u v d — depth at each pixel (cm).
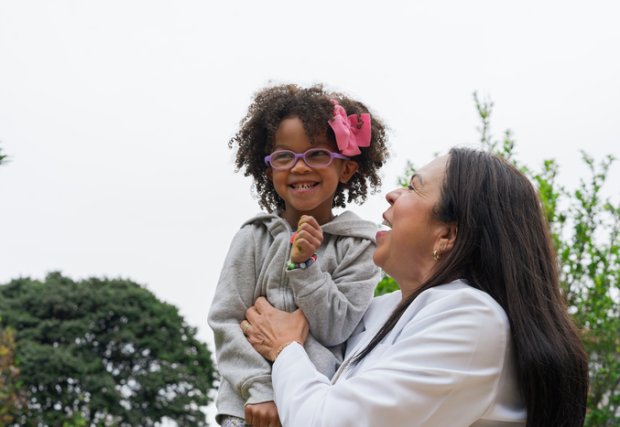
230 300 304
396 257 276
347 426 237
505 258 252
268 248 310
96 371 3152
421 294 259
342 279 305
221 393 302
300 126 304
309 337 295
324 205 319
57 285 3309
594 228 700
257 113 321
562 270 671
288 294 299
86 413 3073
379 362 246
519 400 248
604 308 689
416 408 235
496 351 240
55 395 3009
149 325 3309
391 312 297
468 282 260
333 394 245
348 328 301
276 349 282
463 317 243
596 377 704
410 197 274
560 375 241
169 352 3316
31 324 3209
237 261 309
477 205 260
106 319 3309
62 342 3228
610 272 692
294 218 320
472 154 272
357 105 327
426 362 240
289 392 260
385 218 288
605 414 689
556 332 247
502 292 253
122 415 3131
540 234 263
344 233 312
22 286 3362
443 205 265
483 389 238
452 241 266
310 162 305
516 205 262
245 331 295
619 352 703
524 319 245
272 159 309
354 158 329
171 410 3241
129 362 3300
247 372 285
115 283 3447
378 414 235
